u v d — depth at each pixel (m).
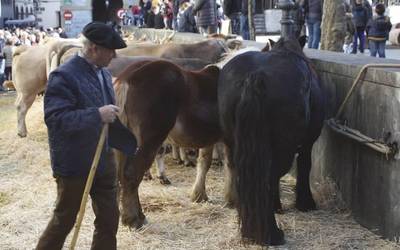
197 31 20.53
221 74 6.93
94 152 5.26
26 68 13.21
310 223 7.39
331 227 7.27
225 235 7.04
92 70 5.33
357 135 7.36
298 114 6.49
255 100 6.22
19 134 13.29
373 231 7.13
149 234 7.14
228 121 6.71
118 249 6.69
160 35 19.59
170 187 9.28
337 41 13.39
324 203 8.09
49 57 12.34
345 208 7.87
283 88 6.40
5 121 15.52
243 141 6.27
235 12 19.22
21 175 10.21
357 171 7.53
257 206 6.28
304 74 6.69
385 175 6.88
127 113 7.32
